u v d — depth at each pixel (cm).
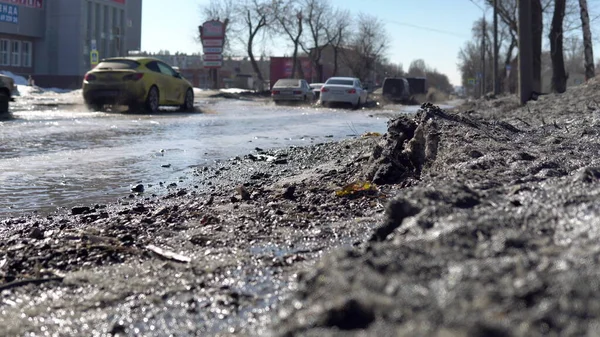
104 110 1941
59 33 6431
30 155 904
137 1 7569
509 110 1784
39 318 279
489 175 459
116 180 727
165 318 270
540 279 195
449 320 174
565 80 2761
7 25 6012
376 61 10400
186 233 445
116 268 358
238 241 413
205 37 4991
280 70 8081
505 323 170
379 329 179
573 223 267
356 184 590
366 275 214
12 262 375
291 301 229
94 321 273
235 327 252
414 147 657
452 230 260
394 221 309
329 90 2895
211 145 1097
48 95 3136
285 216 489
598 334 163
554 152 588
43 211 560
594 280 191
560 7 2727
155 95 1952
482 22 7438
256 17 7000
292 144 1145
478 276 205
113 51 6975
